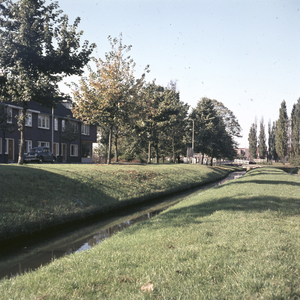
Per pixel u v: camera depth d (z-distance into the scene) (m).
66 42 15.70
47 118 37.44
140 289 3.83
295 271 4.17
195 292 3.62
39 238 9.50
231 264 4.55
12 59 14.41
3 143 29.94
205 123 53.66
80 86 24.83
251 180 22.75
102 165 24.30
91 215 12.80
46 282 4.39
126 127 33.59
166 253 5.36
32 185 12.68
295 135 66.56
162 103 38.53
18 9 14.91
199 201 12.94
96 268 4.88
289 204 10.31
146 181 21.17
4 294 4.06
